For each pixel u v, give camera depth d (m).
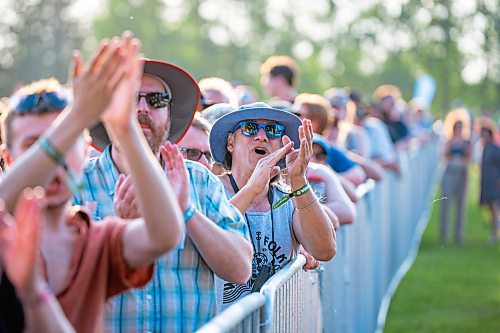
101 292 5.73
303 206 9.18
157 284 7.53
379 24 146.25
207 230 7.44
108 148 7.79
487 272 26.06
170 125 8.79
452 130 33.28
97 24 140.88
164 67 8.17
